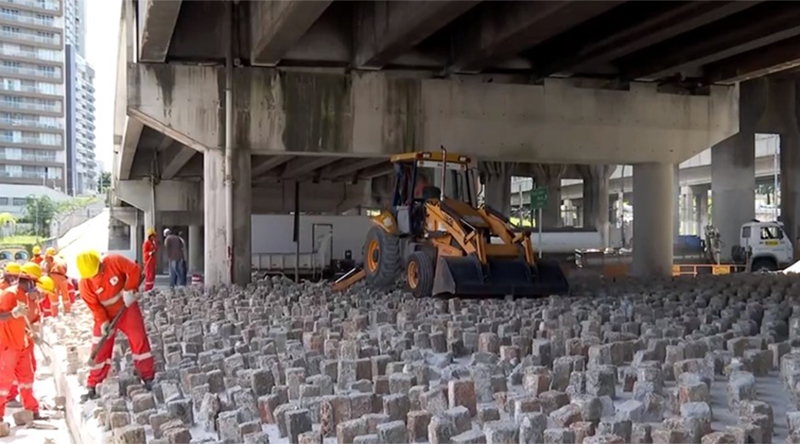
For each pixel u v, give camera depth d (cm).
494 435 545
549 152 2139
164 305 1484
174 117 1842
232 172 1880
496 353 929
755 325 1048
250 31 1847
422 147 2016
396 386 714
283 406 640
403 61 2005
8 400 1017
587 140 2173
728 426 594
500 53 1802
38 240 6228
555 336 968
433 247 1628
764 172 5316
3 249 4034
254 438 566
